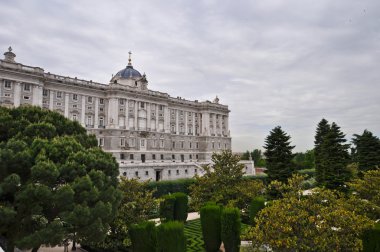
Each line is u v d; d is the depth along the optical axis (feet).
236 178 147.23
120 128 320.50
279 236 68.33
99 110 318.65
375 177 114.83
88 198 86.02
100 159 98.73
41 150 89.20
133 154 327.67
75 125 123.13
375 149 224.53
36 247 85.76
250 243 105.60
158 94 364.58
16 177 81.56
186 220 161.99
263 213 74.90
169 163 296.10
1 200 86.69
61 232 81.71
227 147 453.58
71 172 88.17
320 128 265.34
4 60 245.45
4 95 244.42
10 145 88.38
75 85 297.12
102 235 90.48
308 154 454.81
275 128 206.80
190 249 114.73
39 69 264.52
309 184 277.64
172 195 148.25
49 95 280.92
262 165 533.55
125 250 108.99
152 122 357.20
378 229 73.00
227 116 460.96
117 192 98.99
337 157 189.57
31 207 83.56
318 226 68.69
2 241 98.17
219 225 109.91
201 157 421.59
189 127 414.82
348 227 67.51
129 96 332.60
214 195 142.72
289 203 74.95
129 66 388.57
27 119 111.14
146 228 94.68
